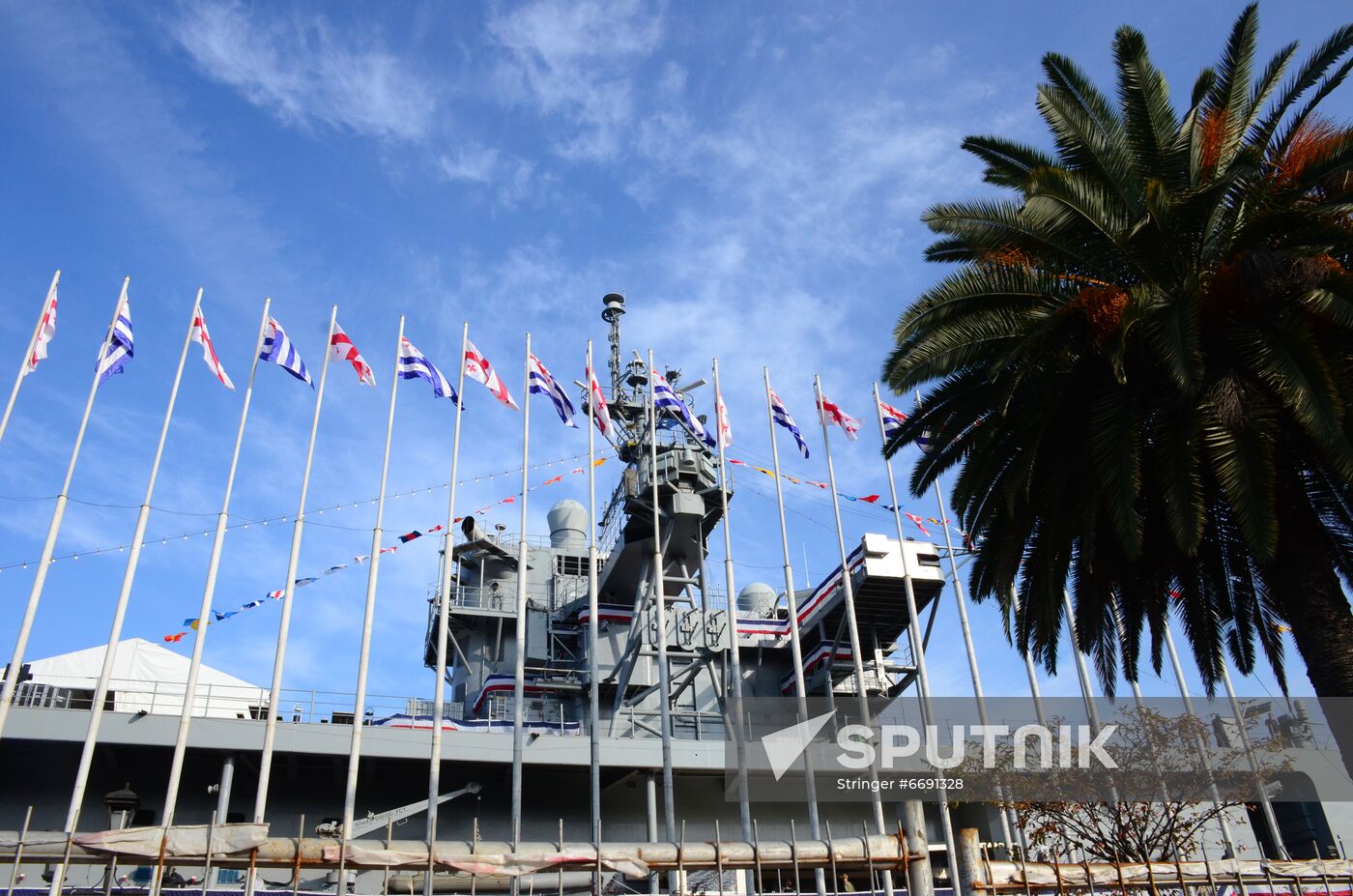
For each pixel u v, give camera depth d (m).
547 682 44.06
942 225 21.77
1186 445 19.58
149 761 36.31
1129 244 20.11
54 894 8.68
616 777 40.59
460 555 48.72
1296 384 17.81
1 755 34.91
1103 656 24.42
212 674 42.94
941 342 21.08
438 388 35.69
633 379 49.72
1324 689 19.91
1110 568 23.47
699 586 46.75
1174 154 20.98
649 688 43.78
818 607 45.28
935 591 42.28
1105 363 21.23
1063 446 22.23
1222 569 23.81
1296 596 20.59
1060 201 20.23
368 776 38.38
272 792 37.44
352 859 9.18
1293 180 19.08
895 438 23.92
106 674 28.34
